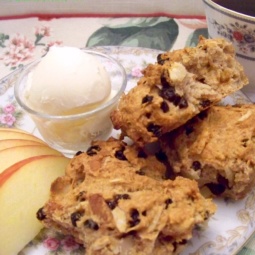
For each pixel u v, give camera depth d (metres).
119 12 0.48
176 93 0.30
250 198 0.31
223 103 0.35
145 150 0.31
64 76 0.32
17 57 0.44
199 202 0.28
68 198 0.28
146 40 0.45
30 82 0.34
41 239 0.30
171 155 0.32
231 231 0.29
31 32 0.46
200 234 0.29
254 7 0.35
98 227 0.26
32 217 0.30
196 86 0.31
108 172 0.29
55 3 0.48
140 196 0.27
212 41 0.31
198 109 0.31
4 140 0.33
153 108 0.29
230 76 0.32
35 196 0.30
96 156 0.30
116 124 0.31
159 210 0.27
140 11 0.48
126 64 0.40
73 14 0.48
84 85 0.32
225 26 0.34
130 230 0.26
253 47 0.34
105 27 0.47
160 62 0.31
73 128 0.33
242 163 0.29
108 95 0.34
